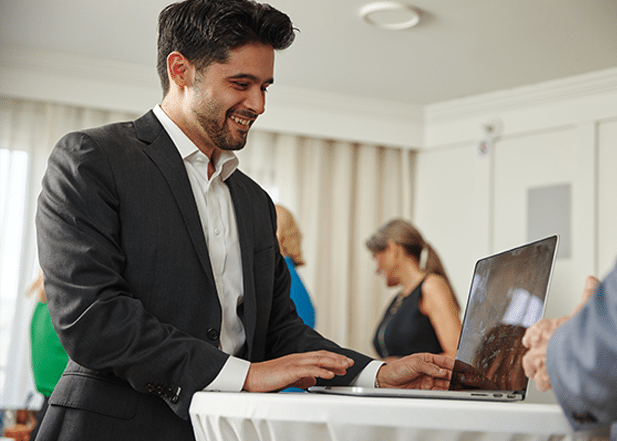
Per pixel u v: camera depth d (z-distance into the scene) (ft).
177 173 3.79
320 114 13.75
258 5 3.82
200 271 3.69
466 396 2.79
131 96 12.59
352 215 14.14
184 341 3.25
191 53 3.82
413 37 10.95
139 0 9.93
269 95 13.37
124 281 3.42
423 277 10.83
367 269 14.02
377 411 2.01
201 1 3.82
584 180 12.09
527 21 10.27
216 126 3.90
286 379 3.10
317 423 2.07
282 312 4.46
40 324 8.05
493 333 3.24
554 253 2.83
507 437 1.91
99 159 3.55
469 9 9.96
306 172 13.85
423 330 10.39
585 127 12.17
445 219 13.99
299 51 11.67
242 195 4.29
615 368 1.69
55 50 11.91
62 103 12.30
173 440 3.42
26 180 12.13
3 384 11.62
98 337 3.18
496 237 13.23
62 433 3.38
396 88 13.29
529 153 12.97
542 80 12.56
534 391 9.74
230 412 2.33
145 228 3.59
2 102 12.14
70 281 3.28
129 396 3.41
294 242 8.95
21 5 10.23
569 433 1.90
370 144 14.28
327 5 9.94
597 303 1.79
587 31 10.50
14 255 11.93
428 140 14.37
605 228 11.81
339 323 13.65
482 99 13.42
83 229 3.39
